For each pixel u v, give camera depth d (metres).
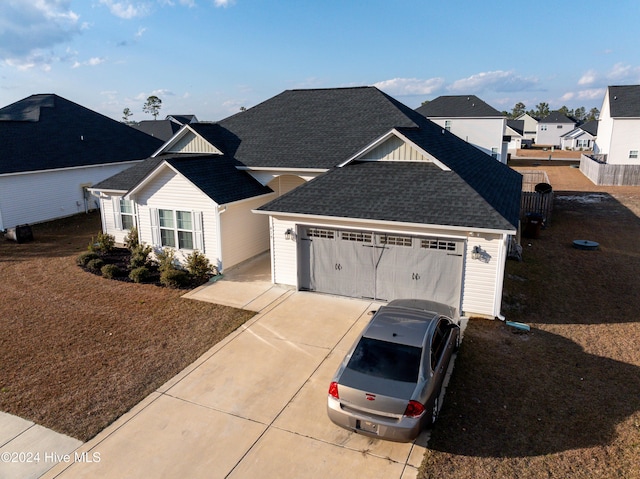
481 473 6.75
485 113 47.91
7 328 11.97
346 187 14.50
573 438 7.47
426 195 13.28
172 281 14.84
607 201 30.66
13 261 18.22
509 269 16.22
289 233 14.13
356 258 13.55
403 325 8.41
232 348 10.79
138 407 8.56
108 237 19.23
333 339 11.18
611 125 44.22
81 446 7.54
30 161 24.61
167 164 15.81
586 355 10.23
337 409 7.28
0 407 8.56
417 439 7.49
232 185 16.94
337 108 20.95
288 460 7.16
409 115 20.23
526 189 34.91
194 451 7.41
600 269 16.42
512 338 11.05
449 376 9.30
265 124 21.11
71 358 10.39
